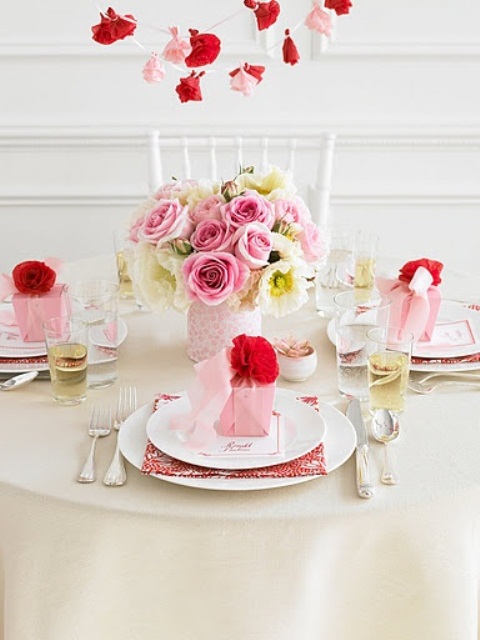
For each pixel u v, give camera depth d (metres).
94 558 1.30
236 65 3.13
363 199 3.31
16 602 1.36
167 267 1.60
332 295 1.96
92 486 1.32
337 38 3.12
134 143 3.21
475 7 3.10
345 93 3.18
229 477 1.31
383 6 3.09
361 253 1.96
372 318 1.61
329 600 1.36
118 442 1.41
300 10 3.08
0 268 3.36
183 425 1.42
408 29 3.12
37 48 3.10
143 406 1.54
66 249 3.35
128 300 2.11
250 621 1.32
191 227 1.62
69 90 3.16
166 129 3.18
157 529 1.27
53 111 3.18
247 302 1.61
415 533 1.32
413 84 3.18
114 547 1.29
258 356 1.39
